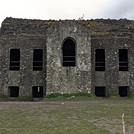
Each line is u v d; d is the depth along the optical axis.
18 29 30.31
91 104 21.98
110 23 31.00
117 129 14.80
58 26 28.52
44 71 29.45
